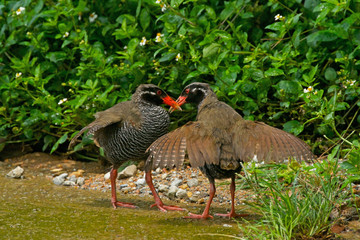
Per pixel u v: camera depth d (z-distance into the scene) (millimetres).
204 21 12414
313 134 12211
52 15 13648
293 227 8203
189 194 11117
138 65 12320
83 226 9234
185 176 12039
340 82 11867
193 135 8961
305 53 12289
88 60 13320
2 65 14188
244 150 8875
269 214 8852
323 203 8719
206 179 11820
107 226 9242
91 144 13570
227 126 9164
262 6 13305
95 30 14172
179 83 12734
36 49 13984
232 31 13016
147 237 8617
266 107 12742
